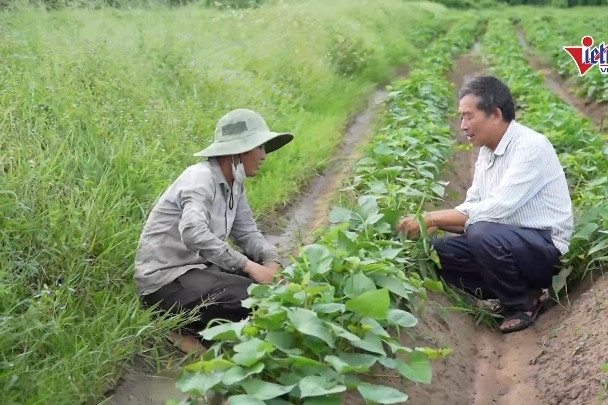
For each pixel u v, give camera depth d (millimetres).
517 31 31594
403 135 7695
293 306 3809
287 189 7398
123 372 4102
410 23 23859
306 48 12789
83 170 5500
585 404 3869
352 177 7598
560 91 15273
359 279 4113
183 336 4469
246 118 4422
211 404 3422
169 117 7234
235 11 14477
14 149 5203
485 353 4887
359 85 13445
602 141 8945
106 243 4832
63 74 7234
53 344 3939
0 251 4395
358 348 3834
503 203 4973
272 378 3510
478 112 5039
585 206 6188
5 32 7879
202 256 4383
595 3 47188
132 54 8734
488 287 5168
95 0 10625
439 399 4137
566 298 5238
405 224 5324
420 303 4688
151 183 5793
